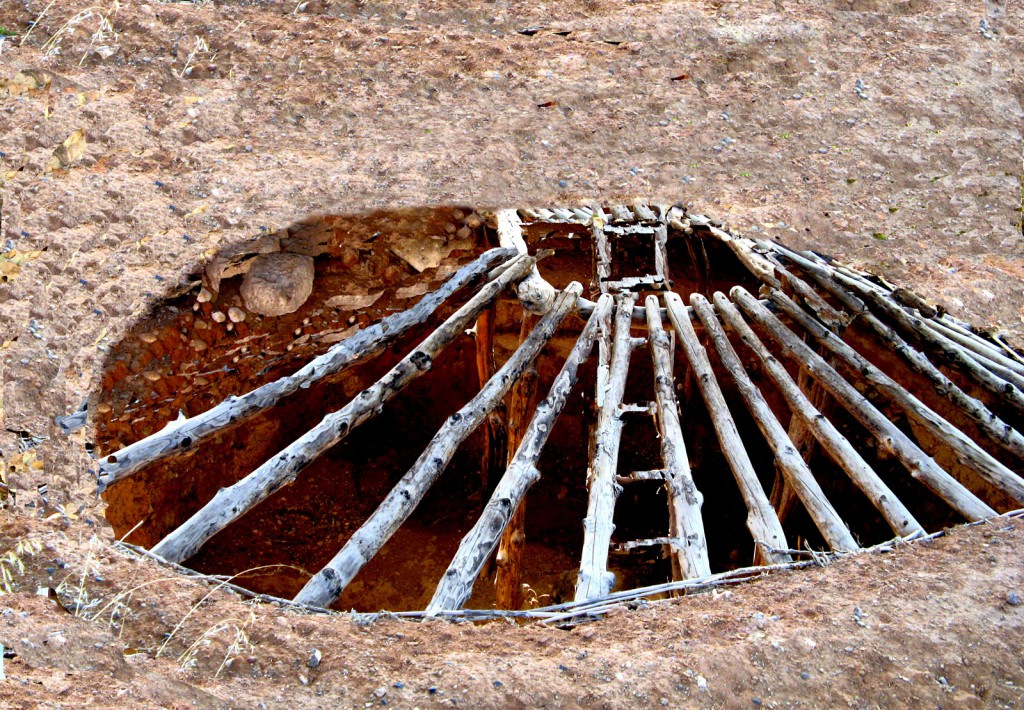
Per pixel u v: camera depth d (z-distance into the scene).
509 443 7.23
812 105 8.21
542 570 8.33
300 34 8.41
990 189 7.60
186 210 7.01
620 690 3.98
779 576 4.73
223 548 7.82
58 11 8.11
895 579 4.65
